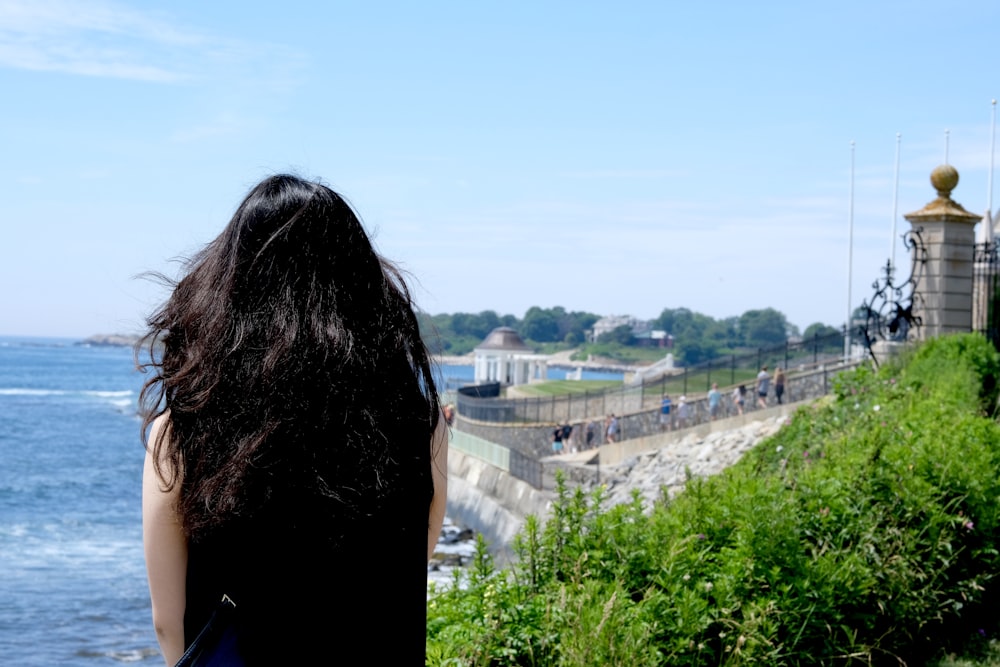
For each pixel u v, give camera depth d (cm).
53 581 2466
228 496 179
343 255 204
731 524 582
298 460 183
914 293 2161
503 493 3294
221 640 180
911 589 641
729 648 495
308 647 181
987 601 730
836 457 813
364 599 185
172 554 186
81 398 12888
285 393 186
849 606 584
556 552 516
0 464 5588
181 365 197
